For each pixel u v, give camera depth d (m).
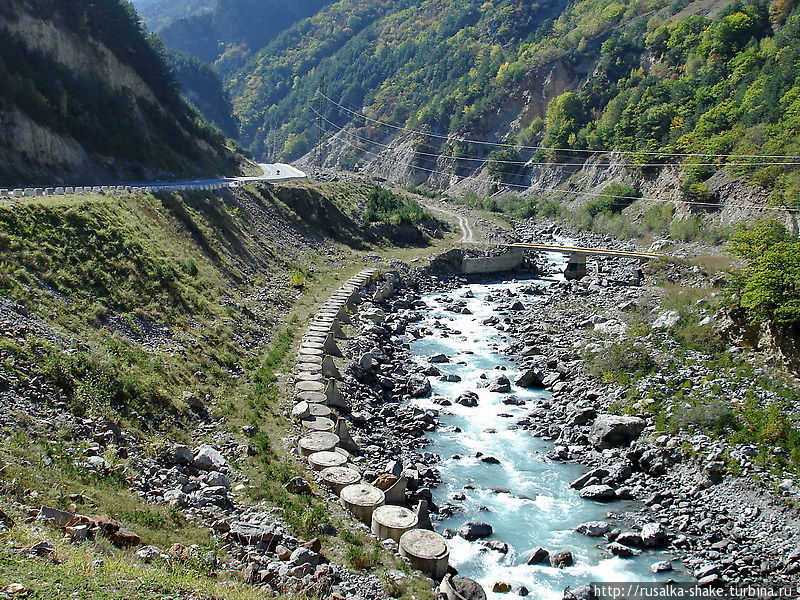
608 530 25.78
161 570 15.54
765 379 35.75
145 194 51.44
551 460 31.92
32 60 68.81
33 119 62.56
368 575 19.30
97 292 33.66
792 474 28.02
